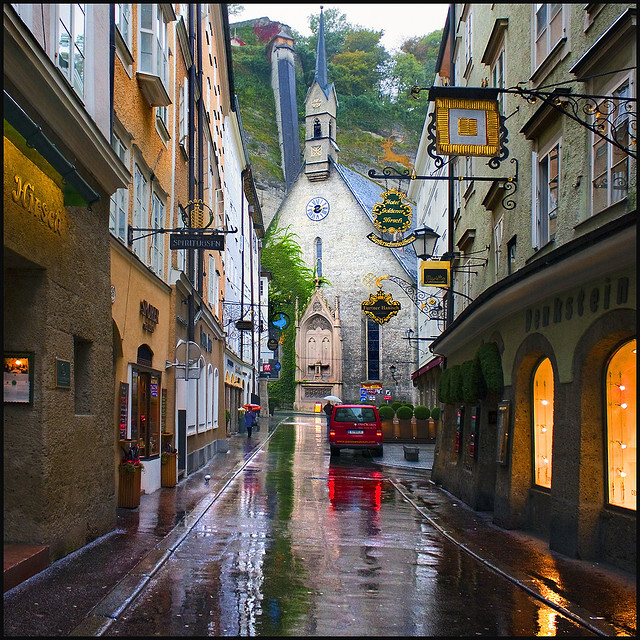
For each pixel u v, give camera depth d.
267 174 91.75
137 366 13.68
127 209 13.10
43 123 7.53
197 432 20.69
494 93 9.61
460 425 15.89
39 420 7.59
